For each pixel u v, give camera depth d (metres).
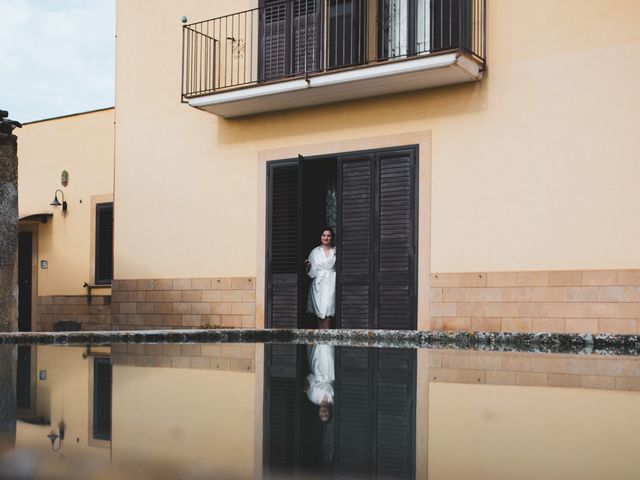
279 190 10.23
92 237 14.11
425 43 8.98
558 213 8.20
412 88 9.09
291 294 10.08
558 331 8.12
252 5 10.58
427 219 8.98
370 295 9.34
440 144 8.95
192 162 11.04
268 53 10.46
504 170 8.52
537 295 8.25
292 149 10.12
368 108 9.51
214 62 10.83
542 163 8.31
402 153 9.21
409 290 9.09
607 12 8.02
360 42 9.62
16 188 6.56
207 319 10.77
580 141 8.11
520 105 8.46
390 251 9.24
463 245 8.73
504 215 8.50
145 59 11.59
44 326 14.76
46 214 14.62
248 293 10.42
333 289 9.91
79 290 14.30
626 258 7.81
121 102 11.80
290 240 10.12
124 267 11.62
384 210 9.30
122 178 11.72
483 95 8.69
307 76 9.17
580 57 8.14
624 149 7.88
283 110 10.23
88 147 14.30
